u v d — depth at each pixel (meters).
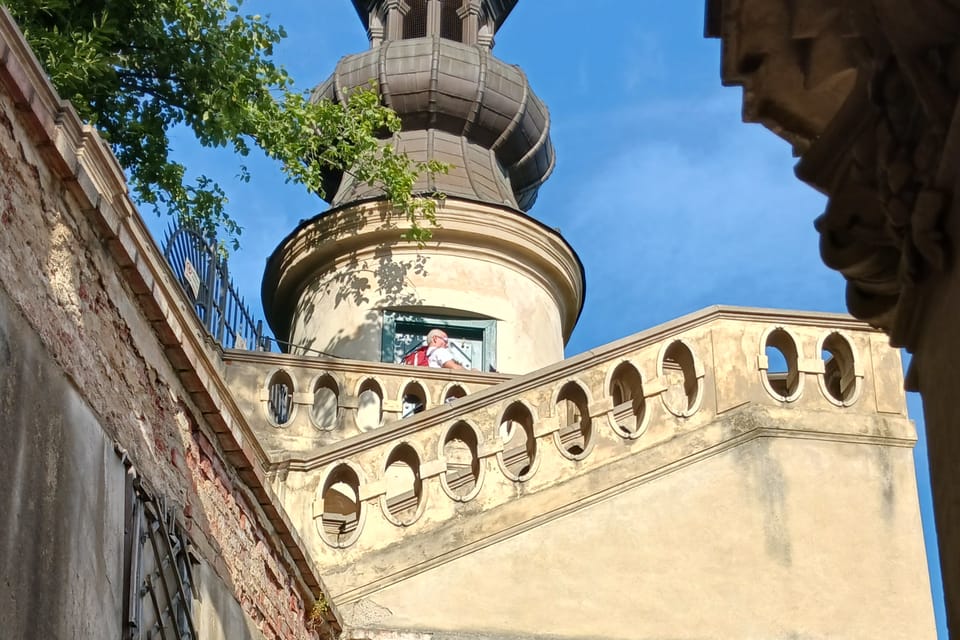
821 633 13.43
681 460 13.91
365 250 24.81
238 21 18.69
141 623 8.27
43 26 17.25
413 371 18.81
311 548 13.12
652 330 14.41
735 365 14.40
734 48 6.66
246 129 18.94
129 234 8.61
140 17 18.08
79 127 8.12
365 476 13.41
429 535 13.25
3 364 6.92
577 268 26.36
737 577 13.54
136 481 8.48
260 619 10.54
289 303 25.91
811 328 14.62
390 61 28.22
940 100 6.06
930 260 6.09
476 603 13.07
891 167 6.30
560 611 13.16
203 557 9.46
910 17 6.04
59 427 7.51
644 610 13.29
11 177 7.35
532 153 29.09
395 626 12.84
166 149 18.77
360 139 20.91
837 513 13.88
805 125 6.95
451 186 26.83
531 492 13.57
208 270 18.08
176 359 9.34
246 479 10.48
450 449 19.17
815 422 14.19
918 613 13.60
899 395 14.41
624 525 13.59
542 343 25.19
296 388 18.23
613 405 14.11
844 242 6.76
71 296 7.90
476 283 24.86
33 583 6.98
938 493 6.02
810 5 6.43
